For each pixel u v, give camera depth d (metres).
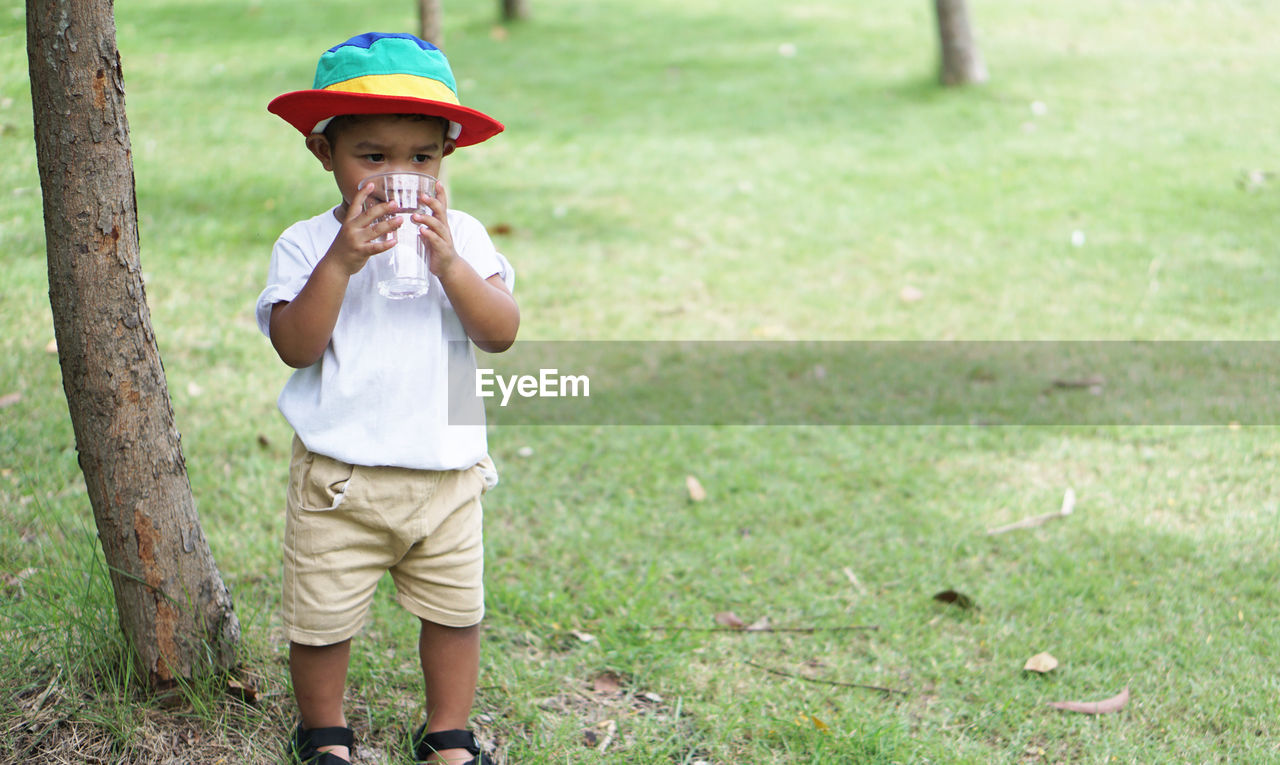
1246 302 5.81
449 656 2.31
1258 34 12.00
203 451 3.89
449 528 2.22
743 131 9.23
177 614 2.37
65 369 2.20
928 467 4.16
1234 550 3.52
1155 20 12.70
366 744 2.45
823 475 4.09
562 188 7.68
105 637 2.46
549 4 14.16
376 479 2.11
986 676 2.90
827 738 2.58
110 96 2.09
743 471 4.09
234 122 8.49
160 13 12.71
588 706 2.72
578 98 10.17
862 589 3.34
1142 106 9.68
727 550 3.52
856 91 10.41
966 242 6.77
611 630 3.01
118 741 2.30
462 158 8.28
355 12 13.22
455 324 2.22
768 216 7.23
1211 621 3.12
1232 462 4.15
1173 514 3.77
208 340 4.84
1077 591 3.30
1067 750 2.60
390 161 2.06
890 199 7.56
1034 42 11.94
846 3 14.09
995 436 4.41
